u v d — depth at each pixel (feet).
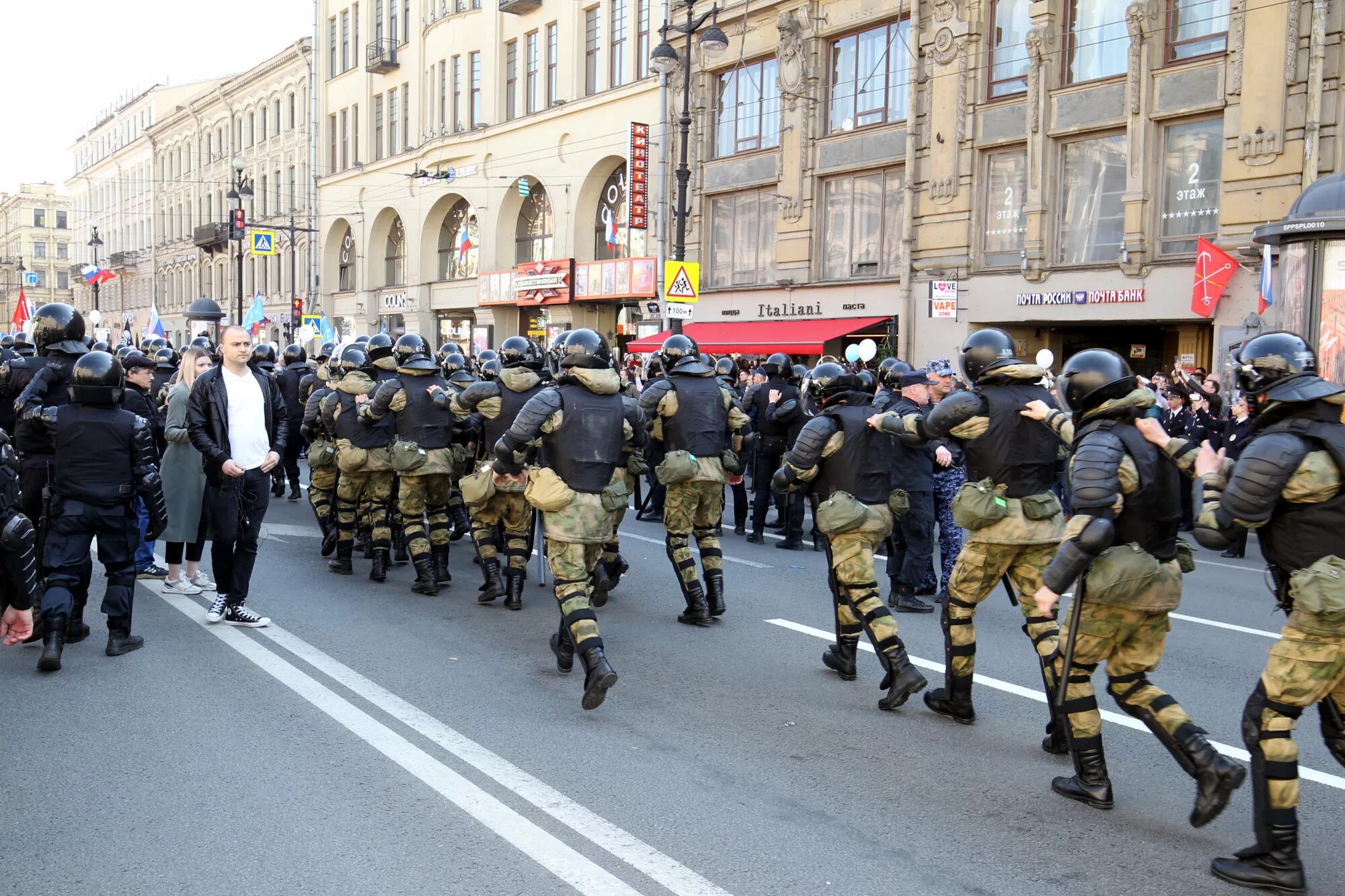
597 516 18.28
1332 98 49.62
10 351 31.42
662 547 35.91
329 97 143.13
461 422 28.58
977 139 65.36
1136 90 57.06
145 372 26.43
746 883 12.09
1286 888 12.01
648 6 89.61
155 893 11.64
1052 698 16.42
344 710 17.94
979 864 12.71
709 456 24.59
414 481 27.66
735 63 82.02
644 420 19.86
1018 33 63.52
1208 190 55.52
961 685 17.80
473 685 19.66
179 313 199.52
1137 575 13.19
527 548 26.40
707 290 85.71
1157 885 12.26
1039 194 61.82
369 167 132.26
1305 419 11.55
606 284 93.61
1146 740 17.37
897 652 18.37
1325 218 40.11
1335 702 12.50
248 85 165.48
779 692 19.63
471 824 13.51
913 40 68.13
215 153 181.57
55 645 19.75
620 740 16.81
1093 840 13.44
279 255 158.71
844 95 75.20
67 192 333.21
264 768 15.29
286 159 155.84
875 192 73.15
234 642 22.30
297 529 38.27
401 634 23.40
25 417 21.30
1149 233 57.52
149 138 211.20
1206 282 53.47
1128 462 13.25
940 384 30.19
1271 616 27.14
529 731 17.16
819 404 19.57
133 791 14.42
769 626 24.89
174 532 26.73
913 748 16.71
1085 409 13.73
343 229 142.82
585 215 98.78
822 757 16.24
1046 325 66.18
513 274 105.29
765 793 14.75
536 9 103.45
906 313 69.72
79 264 271.08
